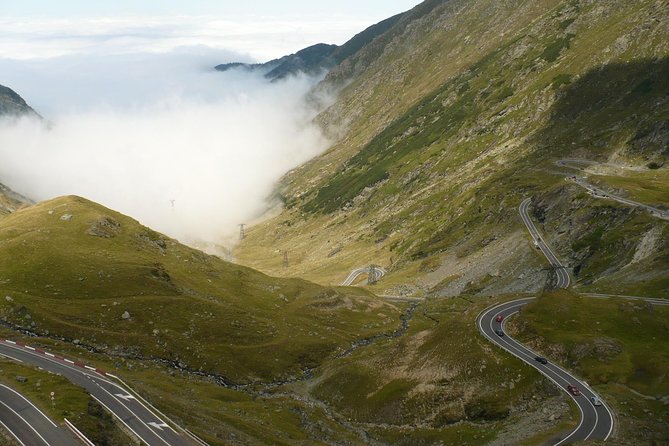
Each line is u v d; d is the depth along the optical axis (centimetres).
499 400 11469
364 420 13012
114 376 10912
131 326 16000
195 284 19975
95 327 15500
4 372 9731
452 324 14438
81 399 8800
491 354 12538
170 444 8312
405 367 13938
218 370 15588
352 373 14700
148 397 10175
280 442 11044
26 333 14588
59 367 11125
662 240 17450
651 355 11456
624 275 16950
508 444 9662
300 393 15175
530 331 13088
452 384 12438
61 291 16650
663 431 9062
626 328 12750
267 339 17688
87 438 7650
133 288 17612
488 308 15212
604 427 9350
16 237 19062
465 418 11631
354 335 19788
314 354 17625
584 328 12838
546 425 9894
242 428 11162
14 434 7631
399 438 11881
